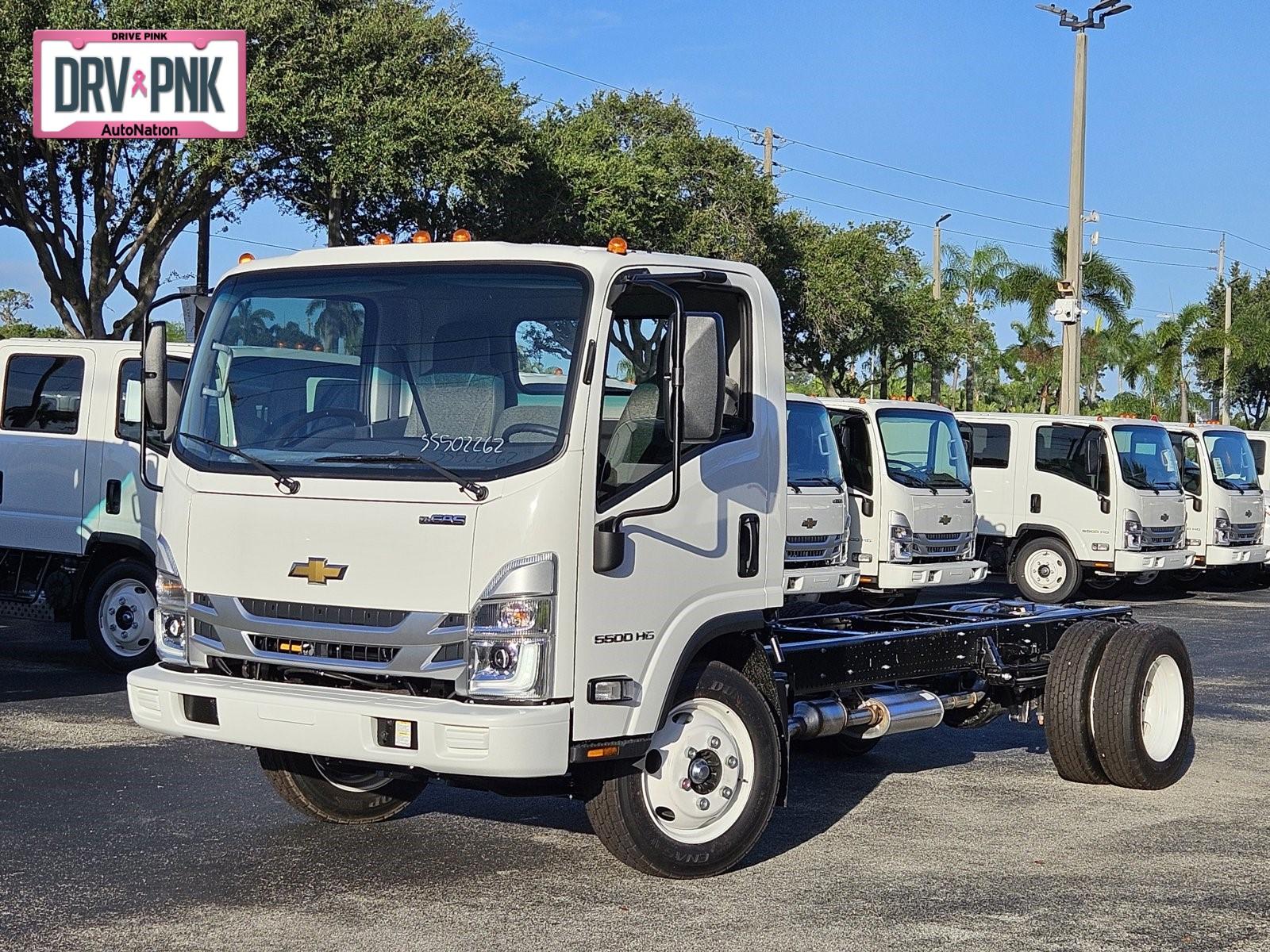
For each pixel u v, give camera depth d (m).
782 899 6.35
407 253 6.30
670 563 6.22
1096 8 31.06
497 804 8.05
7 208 26.94
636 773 6.26
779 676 6.98
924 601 19.08
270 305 6.48
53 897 6.16
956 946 5.76
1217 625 18.36
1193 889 6.66
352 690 5.92
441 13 27.48
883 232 47.16
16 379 12.52
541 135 32.12
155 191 26.97
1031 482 20.34
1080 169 31.41
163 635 6.46
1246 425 67.44
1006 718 11.36
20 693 11.17
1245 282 76.19
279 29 25.11
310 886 6.39
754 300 6.74
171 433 6.57
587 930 5.85
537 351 5.94
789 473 14.09
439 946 5.61
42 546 12.29
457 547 5.75
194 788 8.22
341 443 6.12
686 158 41.50
